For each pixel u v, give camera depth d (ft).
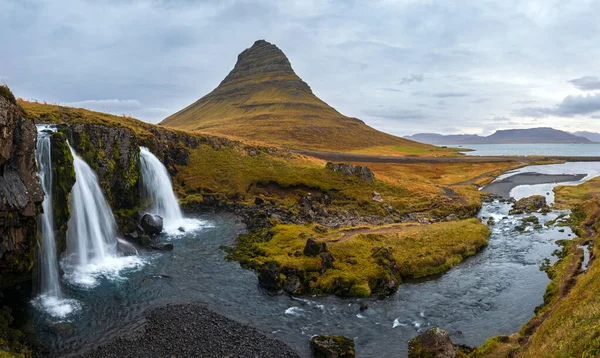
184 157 279.08
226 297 118.73
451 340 96.12
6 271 100.22
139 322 101.96
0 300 103.04
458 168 508.94
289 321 105.91
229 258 151.12
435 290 128.88
